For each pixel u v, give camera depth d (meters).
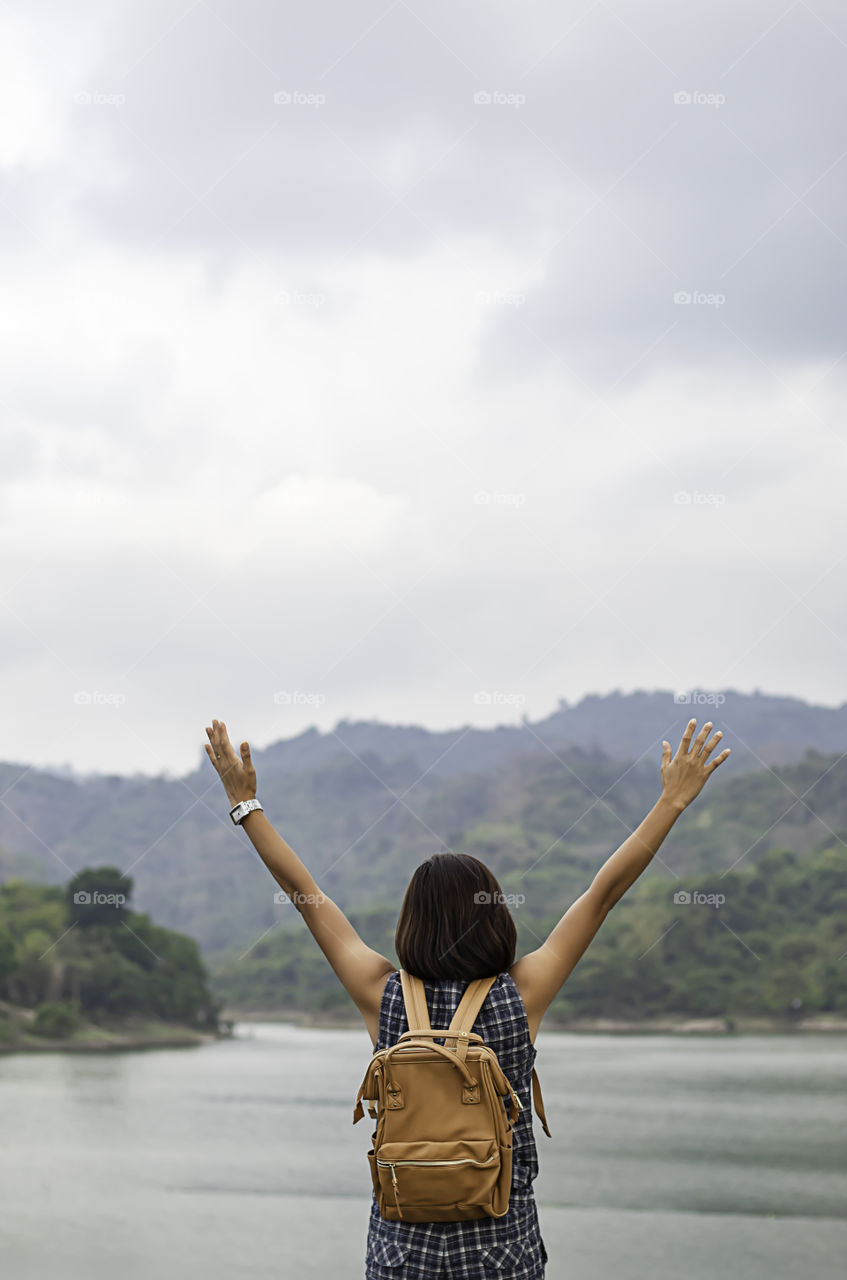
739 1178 46.91
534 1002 3.43
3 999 99.06
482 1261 3.13
